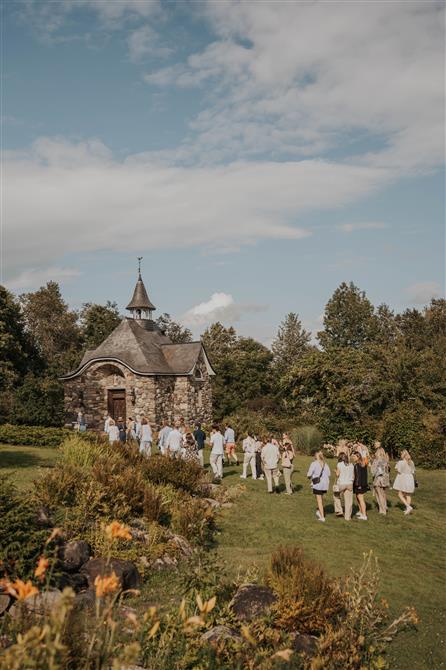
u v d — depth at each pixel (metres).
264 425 39.59
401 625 8.94
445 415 33.12
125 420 37.06
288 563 9.13
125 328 39.66
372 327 77.75
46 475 12.62
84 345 65.62
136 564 10.10
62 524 10.27
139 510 13.30
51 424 37.06
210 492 18.44
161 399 37.16
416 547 14.57
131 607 8.48
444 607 10.37
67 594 3.85
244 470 22.33
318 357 40.53
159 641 6.65
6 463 20.25
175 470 17.89
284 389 42.91
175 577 10.04
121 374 37.38
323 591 8.29
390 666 7.92
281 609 8.05
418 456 31.44
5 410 36.28
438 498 22.73
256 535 14.54
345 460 16.92
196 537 12.79
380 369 37.91
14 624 5.45
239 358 62.91
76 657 4.97
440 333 75.50
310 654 7.29
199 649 6.66
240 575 10.19
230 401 52.53
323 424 36.62
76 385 37.81
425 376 37.06
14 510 8.70
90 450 17.62
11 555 8.21
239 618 7.96
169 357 40.41
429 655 8.38
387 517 17.58
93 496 11.86
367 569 12.00
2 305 49.56
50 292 65.75
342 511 17.47
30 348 54.31
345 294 81.50
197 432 23.30
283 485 21.53
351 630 7.71
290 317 82.94
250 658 6.58
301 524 15.86
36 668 3.86
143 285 45.56
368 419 35.84
